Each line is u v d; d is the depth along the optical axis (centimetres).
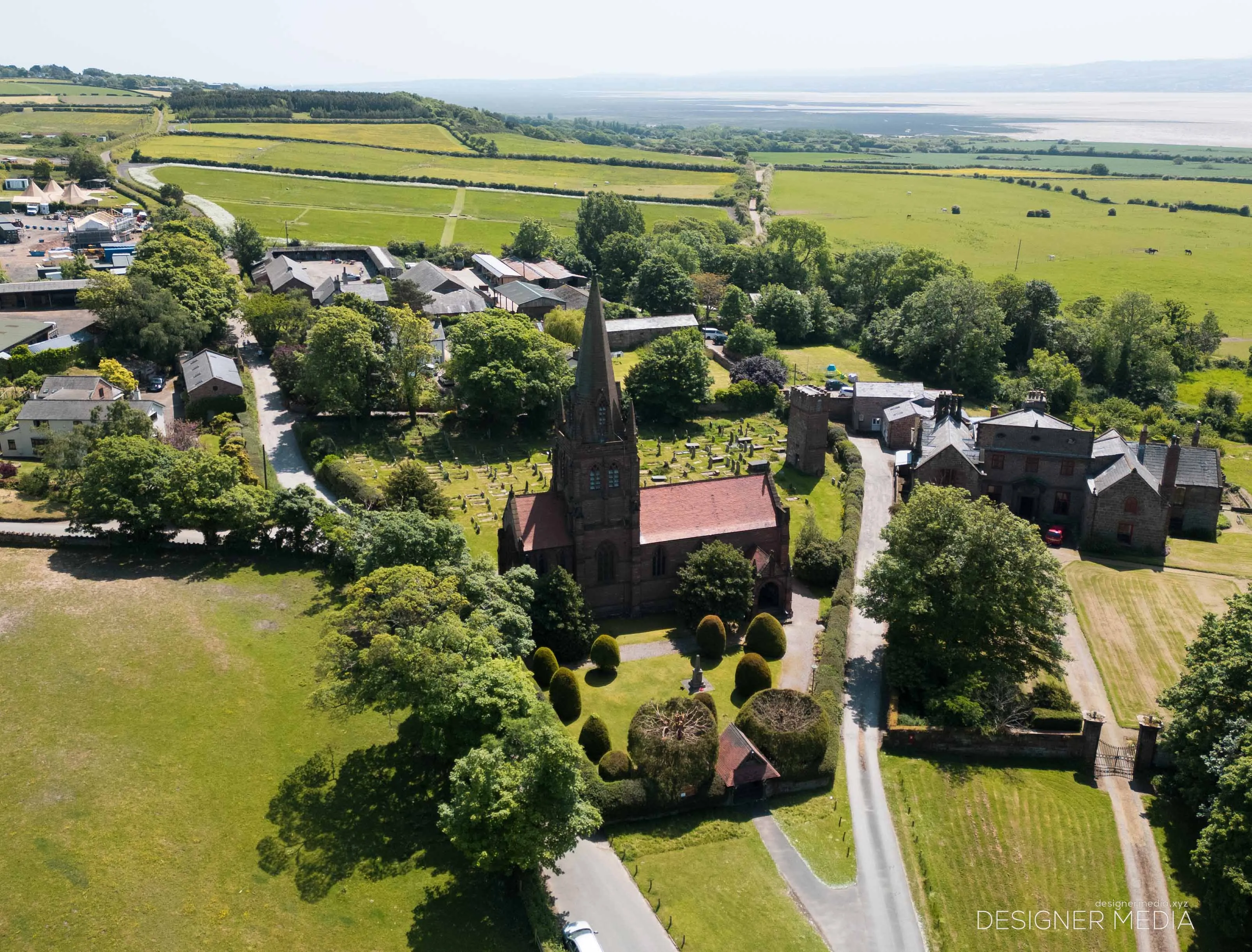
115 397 14900
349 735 8512
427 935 6612
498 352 15962
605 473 9944
